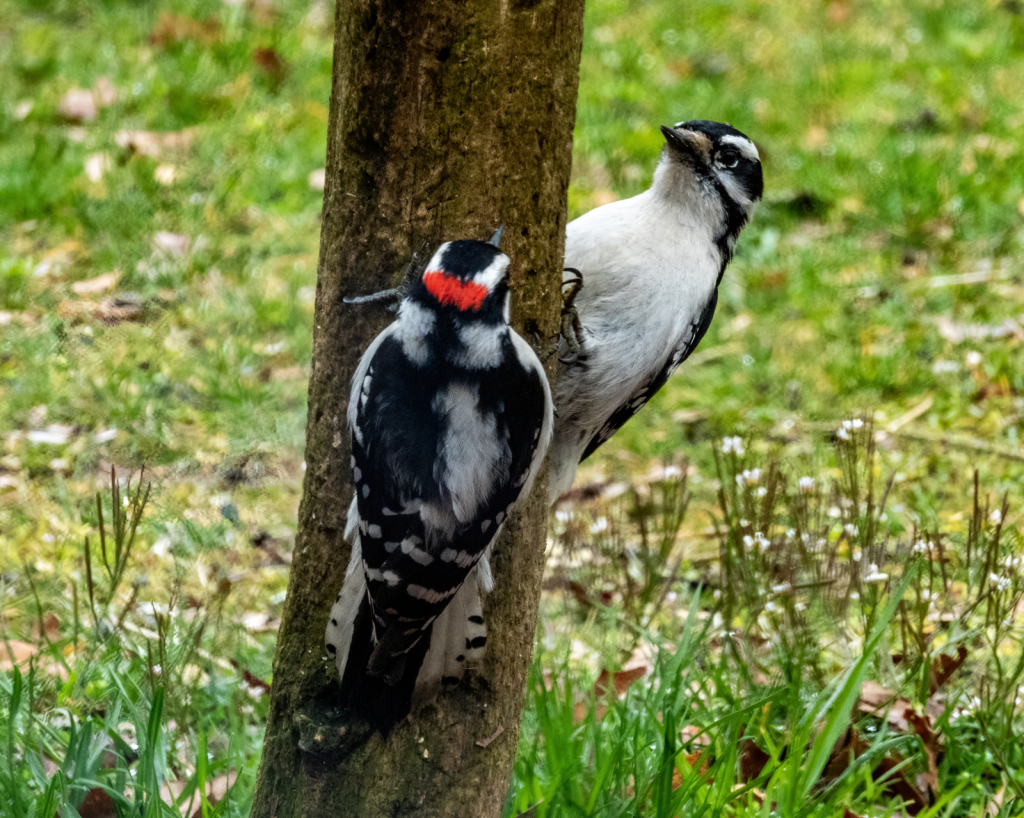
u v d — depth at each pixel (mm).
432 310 5926
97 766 6980
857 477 10023
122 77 19109
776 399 14125
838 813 7422
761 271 16406
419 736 6449
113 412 12242
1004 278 15914
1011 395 13844
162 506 10781
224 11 21734
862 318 15422
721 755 7359
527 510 6562
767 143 19312
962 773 8305
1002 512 8750
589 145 18719
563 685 9055
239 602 10117
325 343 6449
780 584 9227
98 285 14203
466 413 5848
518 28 6035
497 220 6230
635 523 12008
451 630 6227
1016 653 9539
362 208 6234
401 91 6055
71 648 9078
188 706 8086
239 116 18297
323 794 6473
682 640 8320
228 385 12914
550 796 7047
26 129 17969
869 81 21000
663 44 22422
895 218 17234
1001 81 21250
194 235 14898
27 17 21453
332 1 23062
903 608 8875
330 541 6484
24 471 11602
